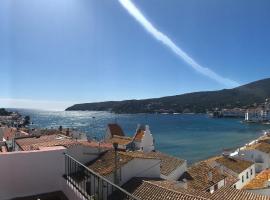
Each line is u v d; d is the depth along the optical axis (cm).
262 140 9744
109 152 3631
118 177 3234
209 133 18862
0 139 5909
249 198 3219
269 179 4284
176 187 3175
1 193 889
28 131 8212
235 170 5834
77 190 840
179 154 11381
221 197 3150
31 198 905
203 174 4512
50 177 941
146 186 3083
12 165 903
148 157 3625
